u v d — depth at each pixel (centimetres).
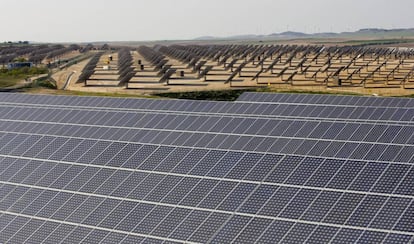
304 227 2689
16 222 3178
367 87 12012
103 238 2905
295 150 3572
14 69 16825
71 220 3095
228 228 2784
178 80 13512
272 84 12681
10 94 5762
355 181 2981
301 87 12088
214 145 3716
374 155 3347
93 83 13100
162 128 4184
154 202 3103
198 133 4000
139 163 3559
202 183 3203
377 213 2677
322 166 3184
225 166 3350
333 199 2856
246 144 3725
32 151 3991
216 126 4181
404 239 2480
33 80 13938
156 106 5119
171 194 3147
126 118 4497
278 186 3053
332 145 3619
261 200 2947
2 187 3562
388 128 3831
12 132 4453
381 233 2544
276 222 2762
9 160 3916
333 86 12231
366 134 3788
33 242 2984
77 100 5406
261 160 3356
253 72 15712
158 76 14375
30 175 3650
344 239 2561
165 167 3447
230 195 3044
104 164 3616
